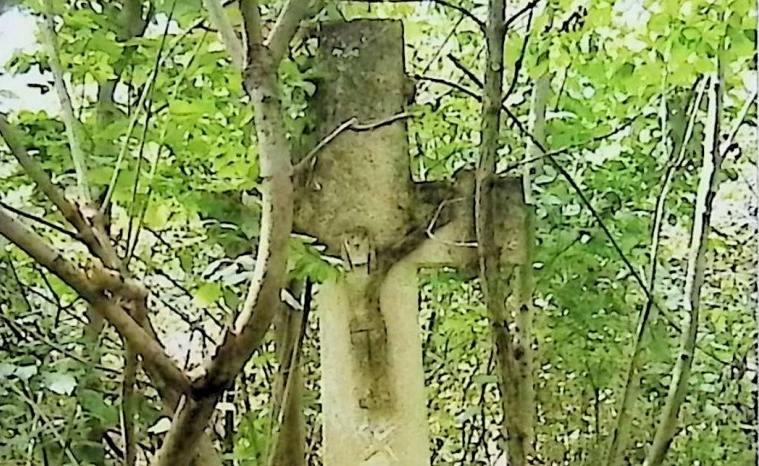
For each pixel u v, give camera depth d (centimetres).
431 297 261
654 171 221
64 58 173
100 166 165
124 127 174
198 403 100
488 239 143
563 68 200
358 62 186
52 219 170
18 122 180
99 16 172
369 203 186
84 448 176
